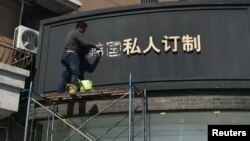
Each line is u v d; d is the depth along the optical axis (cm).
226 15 977
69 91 963
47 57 1060
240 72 932
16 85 988
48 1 1191
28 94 1001
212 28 970
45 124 1024
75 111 984
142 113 923
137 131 942
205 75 937
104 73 991
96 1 1430
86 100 984
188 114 940
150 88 945
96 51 1018
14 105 979
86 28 1043
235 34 962
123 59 988
